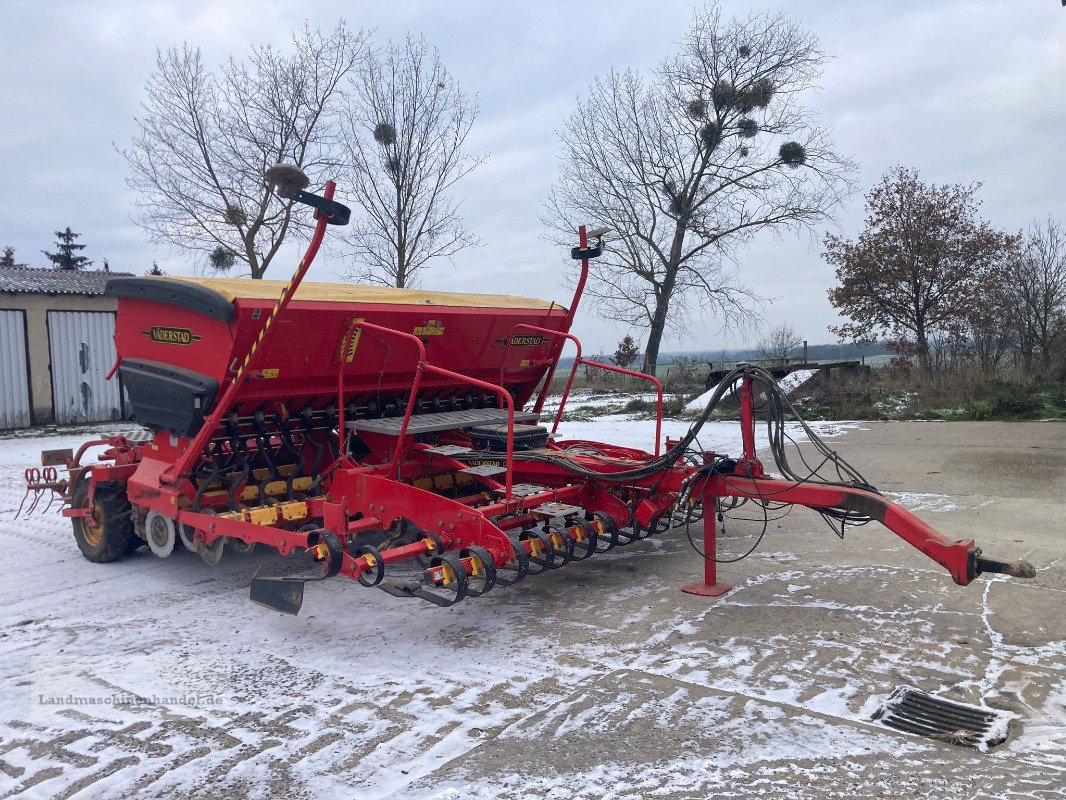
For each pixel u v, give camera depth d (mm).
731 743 3748
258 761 3684
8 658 5082
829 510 5441
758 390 5875
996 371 21000
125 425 20047
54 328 19781
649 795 3320
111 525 7180
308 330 6066
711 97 30047
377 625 5605
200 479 6559
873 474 11188
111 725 4098
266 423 6637
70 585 6738
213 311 5777
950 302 25500
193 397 6051
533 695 4336
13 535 8602
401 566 7160
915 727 3891
